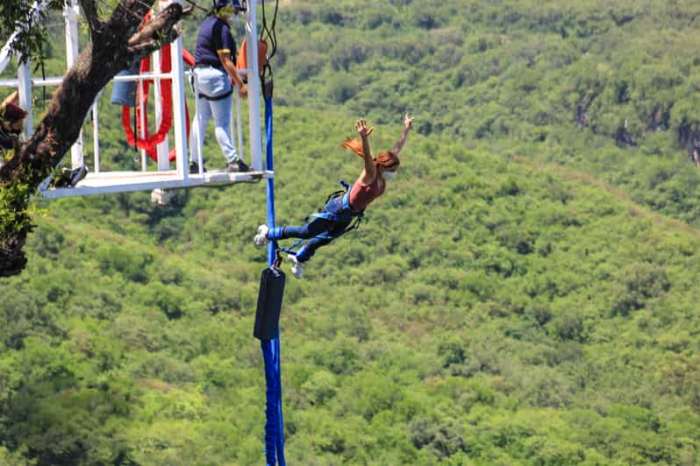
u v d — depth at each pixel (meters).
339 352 181.00
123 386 141.88
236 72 24.89
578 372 196.00
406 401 160.25
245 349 172.38
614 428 161.88
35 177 21.92
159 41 22.39
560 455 152.38
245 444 136.12
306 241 25.89
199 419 141.88
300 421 149.75
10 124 22.38
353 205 24.84
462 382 176.00
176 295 183.88
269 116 25.64
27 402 128.50
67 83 22.14
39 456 121.62
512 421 161.62
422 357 189.50
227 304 191.00
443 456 151.00
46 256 182.00
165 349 165.62
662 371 194.00
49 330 153.50
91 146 105.75
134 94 26.39
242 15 25.67
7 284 162.00
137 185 22.91
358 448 146.00
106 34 21.95
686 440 163.38
